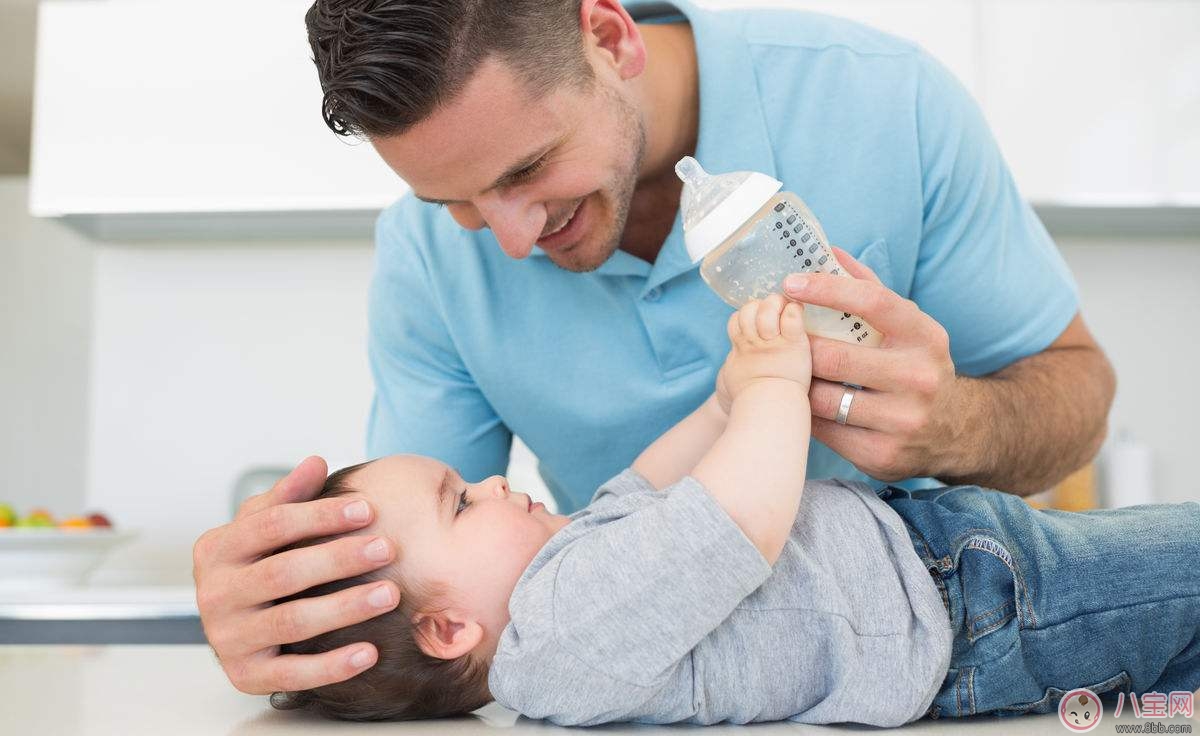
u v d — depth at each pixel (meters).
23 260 3.70
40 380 3.68
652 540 0.90
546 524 1.12
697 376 1.26
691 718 0.95
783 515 0.93
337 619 0.91
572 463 1.38
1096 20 2.47
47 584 2.34
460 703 1.04
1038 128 2.47
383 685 1.00
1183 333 2.80
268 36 2.56
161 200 2.56
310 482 1.05
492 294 1.32
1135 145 2.46
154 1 2.58
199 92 2.56
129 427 2.90
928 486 1.48
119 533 2.38
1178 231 2.78
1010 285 1.28
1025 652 0.99
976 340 1.31
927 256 1.28
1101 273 2.82
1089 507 2.67
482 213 0.99
